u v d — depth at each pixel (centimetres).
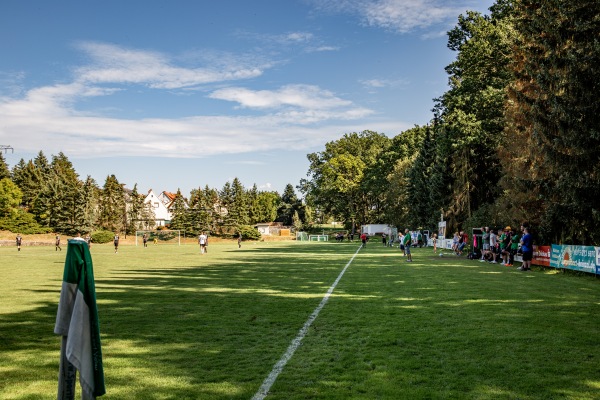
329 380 555
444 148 4244
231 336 802
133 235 10238
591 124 1836
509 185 2969
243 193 12244
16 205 8975
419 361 630
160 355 681
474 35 3731
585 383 537
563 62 2011
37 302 1254
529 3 2352
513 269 2159
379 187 8431
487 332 800
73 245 409
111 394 514
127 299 1278
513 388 522
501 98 3362
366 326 868
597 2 1883
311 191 10288
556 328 828
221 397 502
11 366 639
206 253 4322
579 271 1884
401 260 2925
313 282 1681
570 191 1895
